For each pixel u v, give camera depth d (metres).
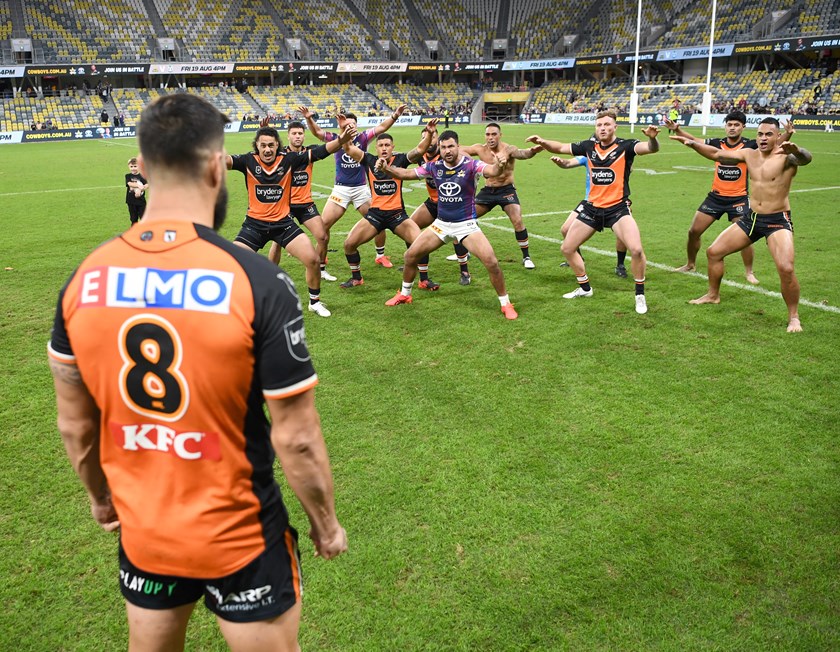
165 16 47.06
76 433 1.83
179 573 1.77
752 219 6.82
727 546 3.52
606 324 6.99
